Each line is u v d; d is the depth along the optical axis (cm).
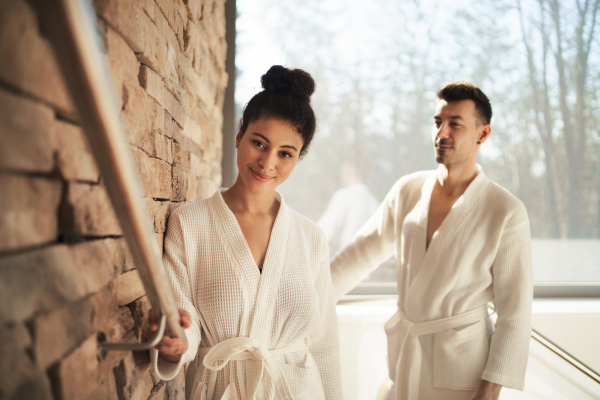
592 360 174
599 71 266
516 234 121
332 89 286
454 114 125
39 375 34
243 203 96
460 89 125
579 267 259
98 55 30
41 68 33
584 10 267
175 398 95
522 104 274
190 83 118
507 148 276
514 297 120
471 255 123
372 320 194
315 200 294
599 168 267
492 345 121
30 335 33
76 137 41
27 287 32
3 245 29
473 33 278
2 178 29
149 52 67
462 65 281
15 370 30
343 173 292
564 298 223
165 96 83
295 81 90
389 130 290
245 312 89
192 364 97
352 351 190
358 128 289
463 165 127
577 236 264
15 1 29
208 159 167
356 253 160
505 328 120
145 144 68
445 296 124
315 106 287
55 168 37
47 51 34
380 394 141
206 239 91
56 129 37
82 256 43
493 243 121
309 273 99
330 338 107
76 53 28
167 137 87
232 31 225
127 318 59
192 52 121
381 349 190
